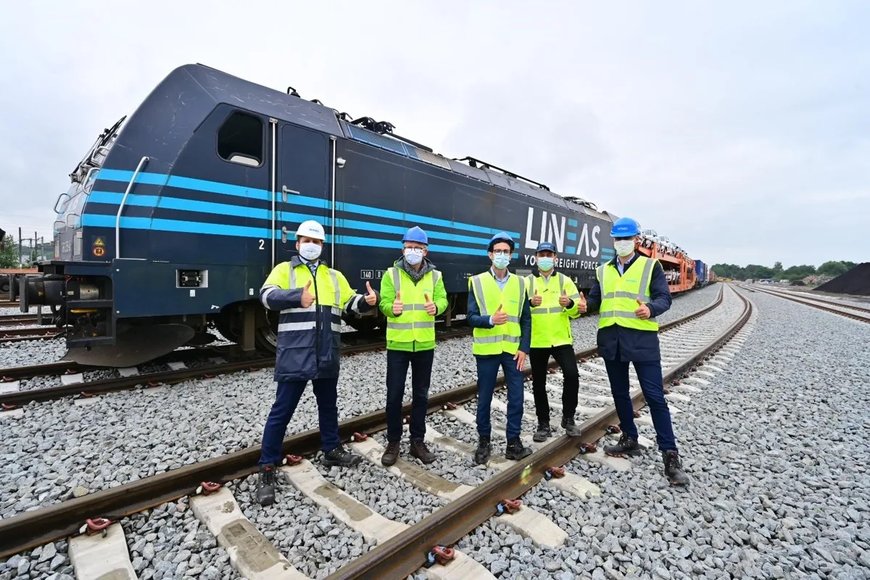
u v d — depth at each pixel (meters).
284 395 2.92
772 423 4.48
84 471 3.00
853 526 2.67
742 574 2.23
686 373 6.46
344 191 6.41
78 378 5.28
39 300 4.59
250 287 5.42
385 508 2.73
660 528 2.60
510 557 2.32
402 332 3.32
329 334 3.08
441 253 8.28
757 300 29.11
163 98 4.88
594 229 14.09
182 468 2.79
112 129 5.55
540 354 3.89
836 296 37.38
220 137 5.17
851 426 4.47
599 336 3.65
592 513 2.71
